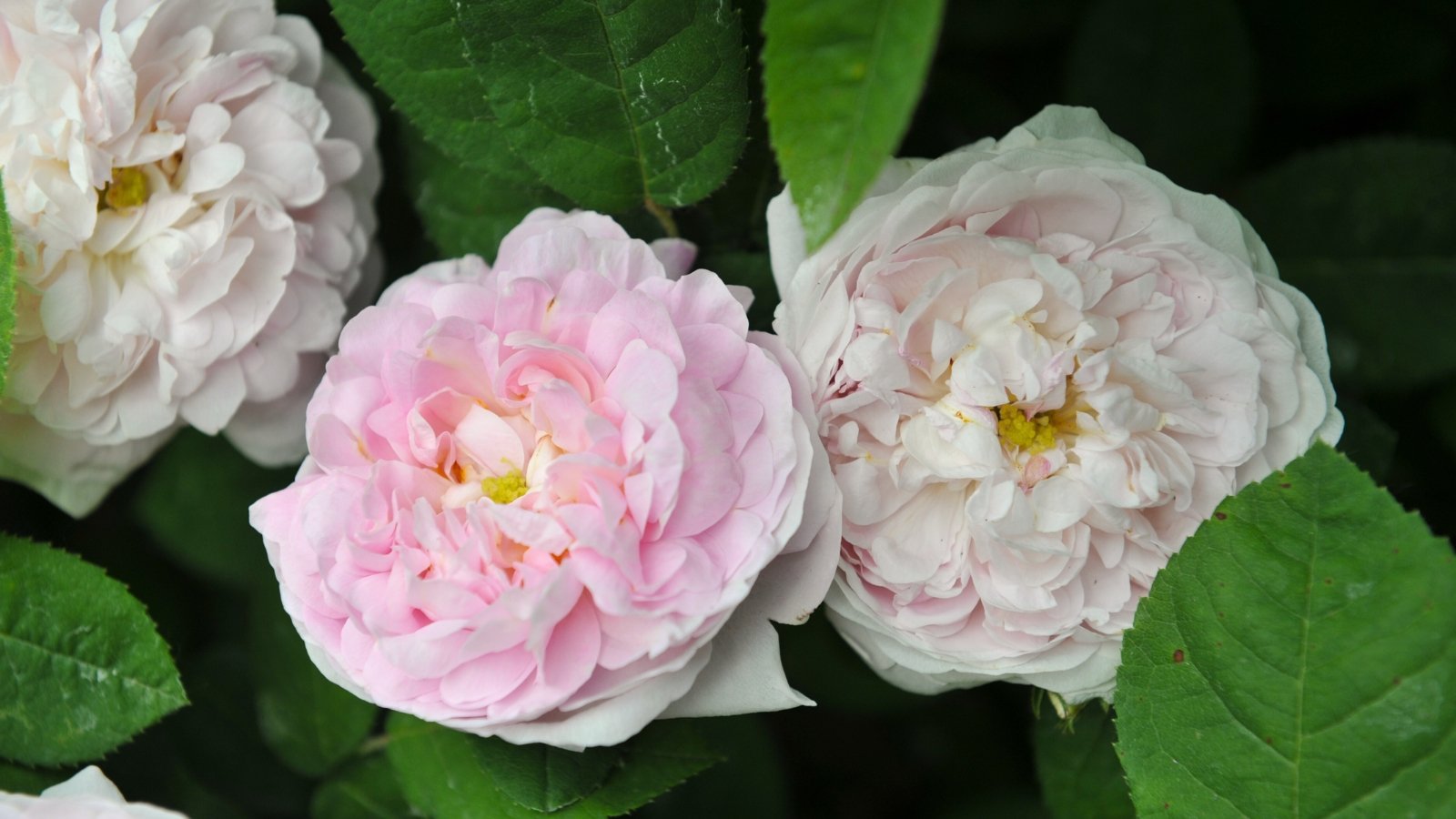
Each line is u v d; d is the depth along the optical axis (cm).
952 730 62
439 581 53
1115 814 58
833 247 55
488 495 55
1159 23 60
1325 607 53
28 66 56
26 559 57
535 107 56
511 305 54
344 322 60
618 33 56
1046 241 55
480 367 55
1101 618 56
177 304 57
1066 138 56
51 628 57
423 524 54
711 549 54
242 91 57
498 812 57
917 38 50
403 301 55
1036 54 62
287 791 60
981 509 55
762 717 61
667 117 56
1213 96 61
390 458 55
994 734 62
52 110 56
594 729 54
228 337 57
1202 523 54
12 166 56
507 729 54
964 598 56
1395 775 53
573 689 53
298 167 57
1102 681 56
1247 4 61
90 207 56
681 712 55
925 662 56
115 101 56
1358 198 60
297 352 58
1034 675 56
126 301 57
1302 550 54
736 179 58
